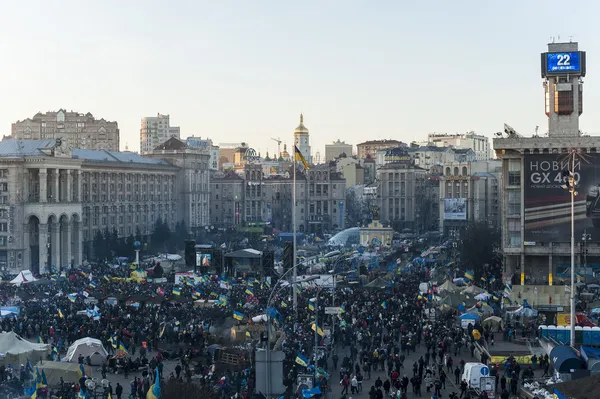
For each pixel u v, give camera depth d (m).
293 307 113.12
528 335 99.06
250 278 144.62
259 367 51.94
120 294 122.50
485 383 72.44
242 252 163.50
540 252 148.75
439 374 80.25
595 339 89.44
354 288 140.00
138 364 86.19
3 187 199.50
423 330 101.00
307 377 69.94
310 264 169.50
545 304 118.44
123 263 199.75
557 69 153.75
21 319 104.69
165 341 96.12
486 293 120.62
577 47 153.50
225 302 113.00
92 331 95.38
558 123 154.12
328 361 91.75
